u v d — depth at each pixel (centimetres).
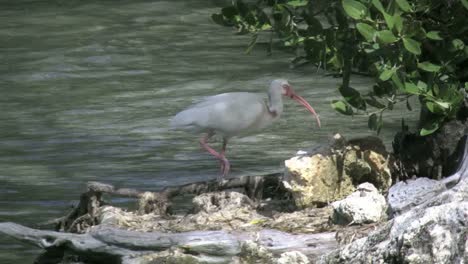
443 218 893
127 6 3481
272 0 1303
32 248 1302
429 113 1305
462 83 1316
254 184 1361
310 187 1268
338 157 1291
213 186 1359
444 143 1295
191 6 3481
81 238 1209
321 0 1284
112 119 2048
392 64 1198
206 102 1484
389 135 1852
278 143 1831
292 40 1287
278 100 1506
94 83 2394
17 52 2761
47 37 2967
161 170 1681
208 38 2952
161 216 1292
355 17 1177
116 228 1232
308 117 2011
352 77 2392
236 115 1459
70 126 1995
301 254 1082
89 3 3541
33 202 1513
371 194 1212
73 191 1571
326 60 1288
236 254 1155
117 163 1731
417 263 882
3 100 2233
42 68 2558
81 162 1739
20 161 1752
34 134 1939
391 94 1295
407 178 1323
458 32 1238
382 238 945
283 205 1318
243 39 2928
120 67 2570
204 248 1159
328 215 1232
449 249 878
